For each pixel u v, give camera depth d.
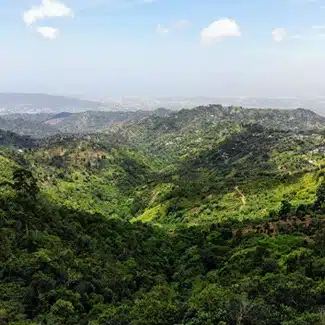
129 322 47.97
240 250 77.06
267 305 41.41
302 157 196.00
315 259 59.69
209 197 150.75
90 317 52.09
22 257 60.78
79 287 58.09
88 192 192.25
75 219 88.94
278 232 85.56
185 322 43.56
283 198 127.69
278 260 64.25
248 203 133.00
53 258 62.09
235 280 58.22
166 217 145.25
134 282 66.62
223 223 103.88
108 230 89.88
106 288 60.94
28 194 84.62
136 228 105.06
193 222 126.62
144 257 84.06
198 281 67.81
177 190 165.25
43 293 54.66
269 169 190.12
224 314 40.72
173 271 80.62
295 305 42.91
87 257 71.25
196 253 83.44
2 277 56.78
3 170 154.38
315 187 125.81
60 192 174.88
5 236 63.84
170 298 59.16
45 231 72.12
